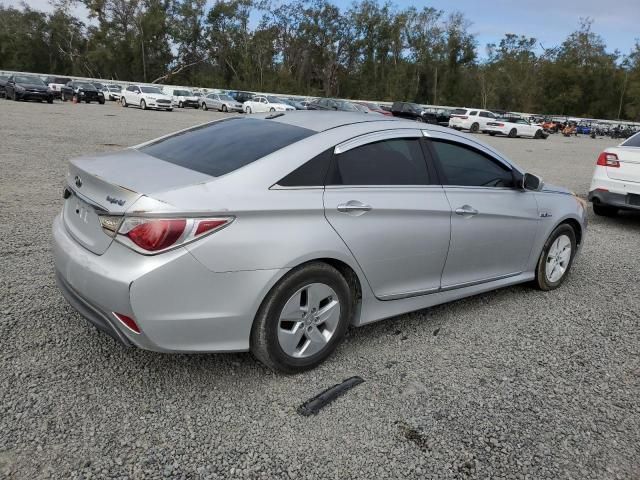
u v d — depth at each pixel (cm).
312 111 412
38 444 251
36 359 320
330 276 319
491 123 3572
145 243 263
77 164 323
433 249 375
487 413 301
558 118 5825
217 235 274
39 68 8050
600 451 276
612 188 786
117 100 4503
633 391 335
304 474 246
